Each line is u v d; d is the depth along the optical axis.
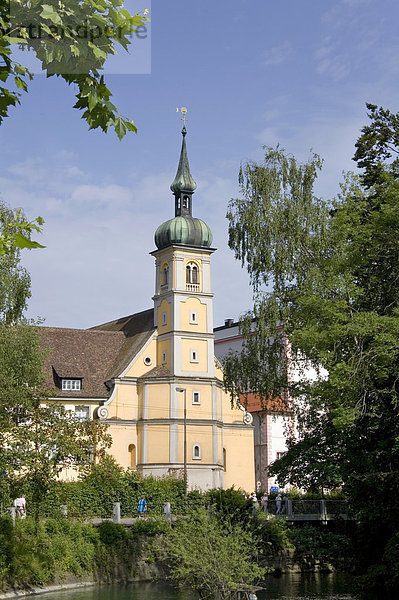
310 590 36.69
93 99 7.70
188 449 64.62
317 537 37.31
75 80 7.74
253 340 42.41
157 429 64.75
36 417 34.06
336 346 27.81
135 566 39.62
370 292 30.45
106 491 47.16
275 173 42.16
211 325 68.75
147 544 38.44
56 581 36.00
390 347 25.91
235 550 27.55
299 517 46.66
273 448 73.06
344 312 28.23
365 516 30.94
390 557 28.45
